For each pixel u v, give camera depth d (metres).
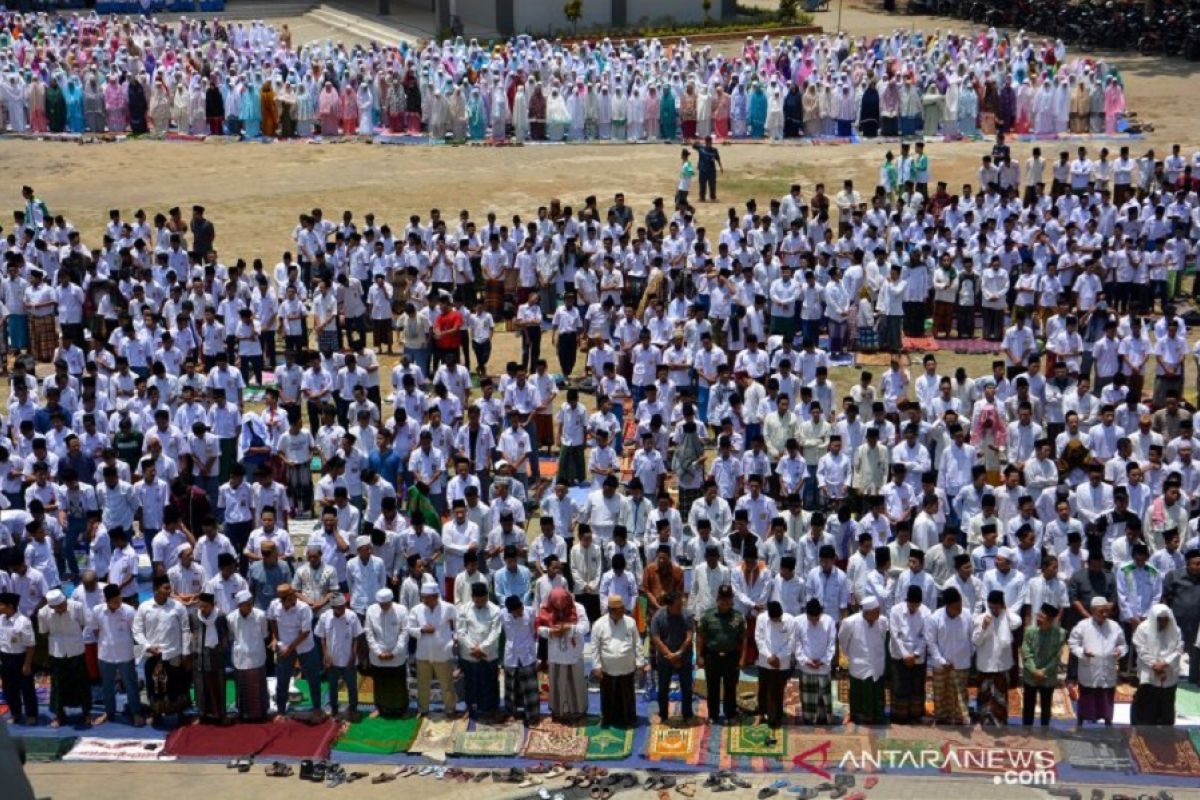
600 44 53.12
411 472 22.80
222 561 18.83
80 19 62.78
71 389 24.88
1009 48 51.94
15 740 9.34
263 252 36.88
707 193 41.25
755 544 19.42
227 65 50.06
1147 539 20.89
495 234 32.25
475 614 18.53
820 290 30.05
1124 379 25.55
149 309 29.22
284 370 25.94
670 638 18.27
